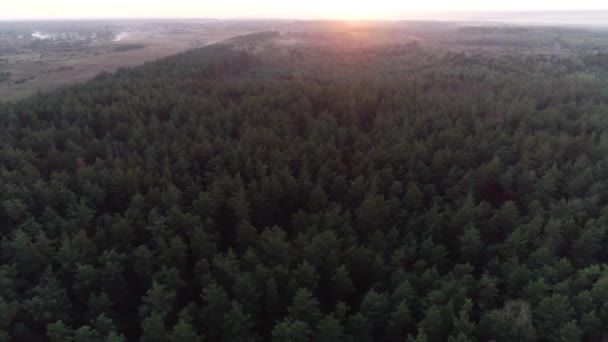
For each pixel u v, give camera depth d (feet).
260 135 236.84
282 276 144.97
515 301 136.67
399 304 134.31
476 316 143.23
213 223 176.14
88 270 145.38
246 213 179.93
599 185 189.57
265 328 145.07
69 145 233.35
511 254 160.04
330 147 224.12
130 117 273.95
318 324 128.57
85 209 174.09
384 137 243.60
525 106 272.10
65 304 143.13
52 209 179.32
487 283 142.10
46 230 172.24
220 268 146.61
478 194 207.62
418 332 127.85
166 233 165.89
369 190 193.47
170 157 230.07
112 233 165.37
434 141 236.43
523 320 126.21
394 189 196.95
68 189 197.57
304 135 254.27
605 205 187.73
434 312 125.39
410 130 244.83
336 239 160.15
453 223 173.47
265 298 143.74
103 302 139.33
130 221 171.42
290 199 198.18
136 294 159.94
